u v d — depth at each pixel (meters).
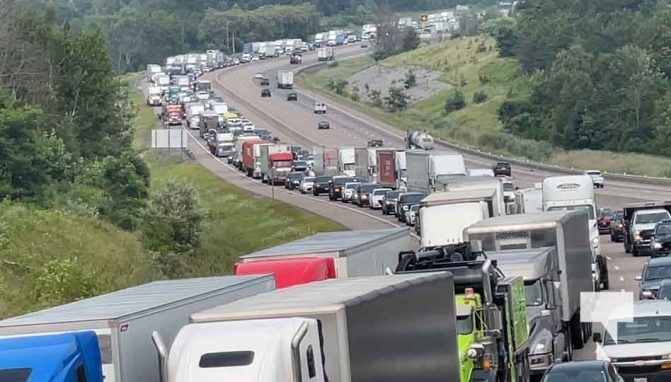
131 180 124.69
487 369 47.62
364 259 61.66
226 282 44.66
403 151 182.38
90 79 162.50
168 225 113.31
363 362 32.88
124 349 33.84
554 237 67.00
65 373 30.19
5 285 77.19
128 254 101.38
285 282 52.47
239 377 28.75
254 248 130.00
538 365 57.59
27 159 112.50
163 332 36.59
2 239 86.81
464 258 56.84
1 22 159.75
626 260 114.56
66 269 79.25
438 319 40.88
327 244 62.03
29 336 32.28
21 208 100.69
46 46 161.00
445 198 84.56
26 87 155.38
